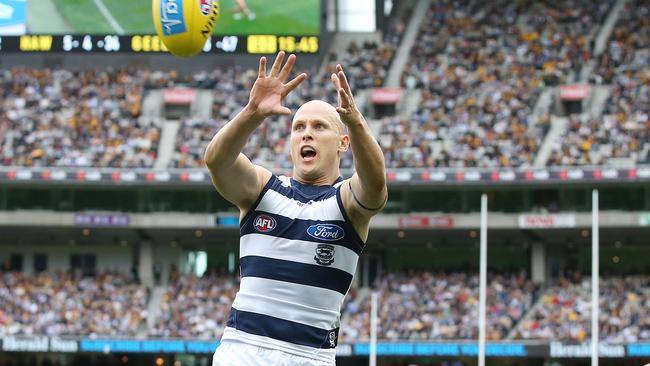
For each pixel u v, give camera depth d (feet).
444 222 180.86
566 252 191.93
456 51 205.36
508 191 180.86
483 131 185.88
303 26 186.80
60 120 193.88
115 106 197.57
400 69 204.33
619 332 161.89
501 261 194.29
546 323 166.40
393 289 180.86
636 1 206.49
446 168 177.68
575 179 170.60
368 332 167.84
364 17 215.72
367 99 198.70
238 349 24.85
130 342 170.71
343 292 25.58
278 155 184.65
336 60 207.10
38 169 180.75
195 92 200.13
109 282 186.70
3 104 196.54
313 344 24.97
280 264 25.02
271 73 24.32
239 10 187.11
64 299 180.55
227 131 24.29
